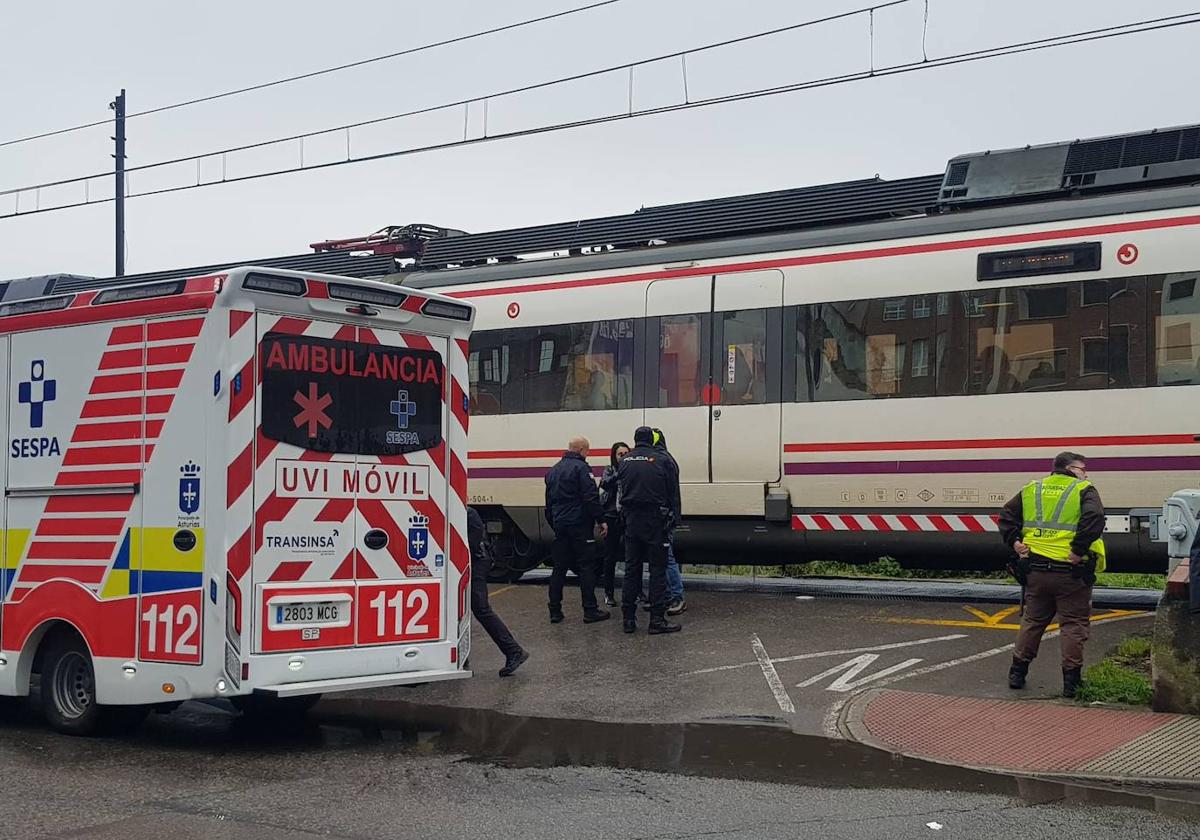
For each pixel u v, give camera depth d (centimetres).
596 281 1480
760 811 664
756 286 1371
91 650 836
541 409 1505
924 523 1277
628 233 1523
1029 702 898
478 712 934
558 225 1582
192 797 701
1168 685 855
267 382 806
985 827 636
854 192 1393
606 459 1456
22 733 886
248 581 789
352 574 841
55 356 870
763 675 1011
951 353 1266
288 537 811
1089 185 1259
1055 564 906
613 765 766
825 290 1334
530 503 1517
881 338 1302
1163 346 1172
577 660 1095
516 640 1195
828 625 1199
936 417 1266
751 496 1360
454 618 894
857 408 1307
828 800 685
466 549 905
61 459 862
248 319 798
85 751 824
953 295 1268
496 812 665
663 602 1188
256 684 789
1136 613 1223
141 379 823
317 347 833
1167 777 717
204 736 873
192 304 801
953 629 1163
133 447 824
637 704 936
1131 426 1180
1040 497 922
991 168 1316
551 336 1504
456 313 909
